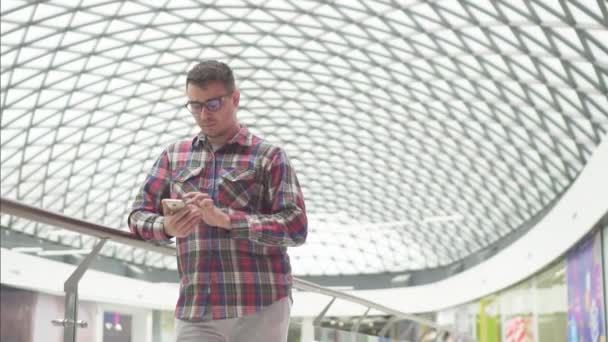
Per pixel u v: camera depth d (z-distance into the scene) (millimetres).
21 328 4098
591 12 18938
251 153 4219
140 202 4250
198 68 4059
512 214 41750
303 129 40344
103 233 4418
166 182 4316
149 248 5027
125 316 4945
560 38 21547
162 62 31328
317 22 27672
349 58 30516
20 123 32875
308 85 34250
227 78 4105
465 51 26203
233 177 4125
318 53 30609
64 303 4398
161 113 36281
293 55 31188
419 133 37125
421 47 27531
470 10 23031
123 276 5512
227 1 26500
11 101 30938
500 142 33531
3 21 25438
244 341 4090
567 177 32156
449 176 41656
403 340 12336
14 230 5066
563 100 25922
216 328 4043
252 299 4031
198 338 4051
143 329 5152
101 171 40875
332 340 9039
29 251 9711
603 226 24094
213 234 4047
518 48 23922
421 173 42969
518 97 27953
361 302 9547
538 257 33750
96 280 4750
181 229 3822
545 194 35812
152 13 27016
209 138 4270
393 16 25578
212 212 3814
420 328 13703
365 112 36344
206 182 4176
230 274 4023
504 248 42625
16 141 34344
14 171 36938
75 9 25625
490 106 30312
